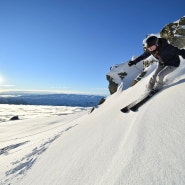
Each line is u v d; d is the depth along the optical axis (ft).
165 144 8.45
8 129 66.39
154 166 7.39
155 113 12.19
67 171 10.97
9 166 18.39
